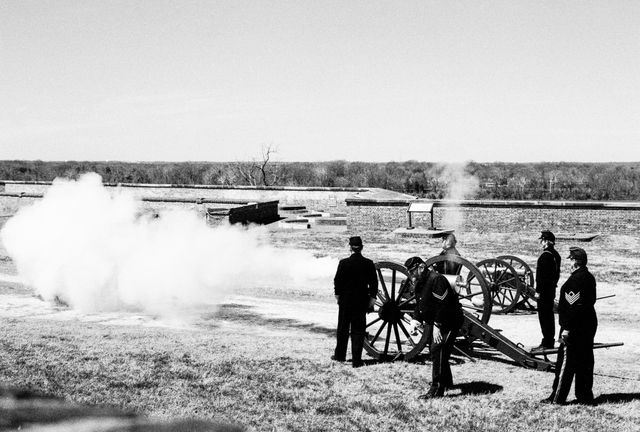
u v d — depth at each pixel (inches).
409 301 406.6
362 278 394.6
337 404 308.2
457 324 333.4
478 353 432.5
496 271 610.2
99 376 322.7
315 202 1742.1
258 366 374.0
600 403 327.0
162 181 2908.5
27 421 234.7
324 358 411.5
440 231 1154.0
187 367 359.3
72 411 251.8
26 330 474.6
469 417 298.7
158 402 282.4
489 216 1193.4
